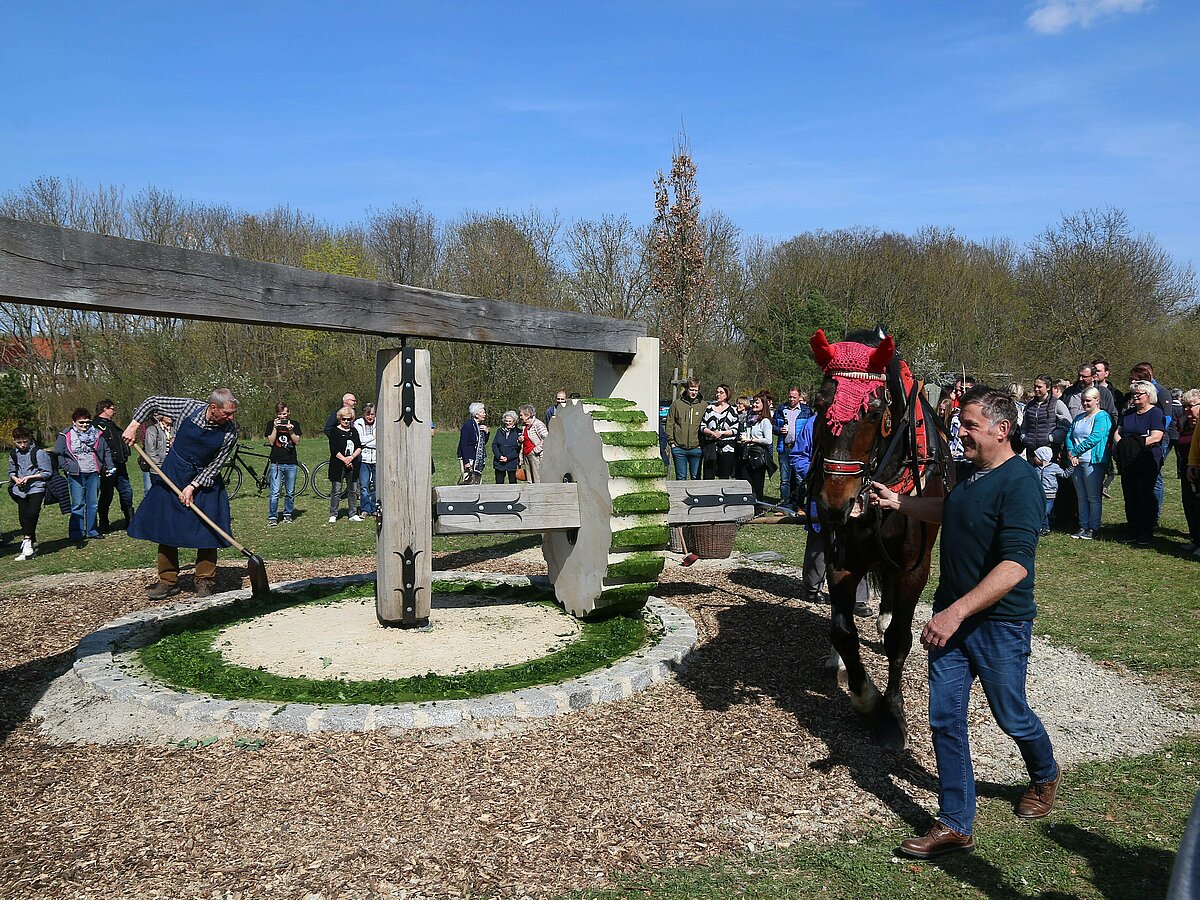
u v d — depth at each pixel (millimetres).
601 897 3180
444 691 5035
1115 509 13438
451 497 6371
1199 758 4473
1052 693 5430
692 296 24250
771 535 11453
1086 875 3365
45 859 3422
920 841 3480
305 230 41656
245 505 15500
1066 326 26516
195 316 4754
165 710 4828
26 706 5133
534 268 34844
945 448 5059
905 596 4500
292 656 5762
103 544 11602
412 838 3557
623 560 6254
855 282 35812
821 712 4984
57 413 27438
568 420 6805
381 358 6188
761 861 3445
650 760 4309
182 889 3213
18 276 3988
